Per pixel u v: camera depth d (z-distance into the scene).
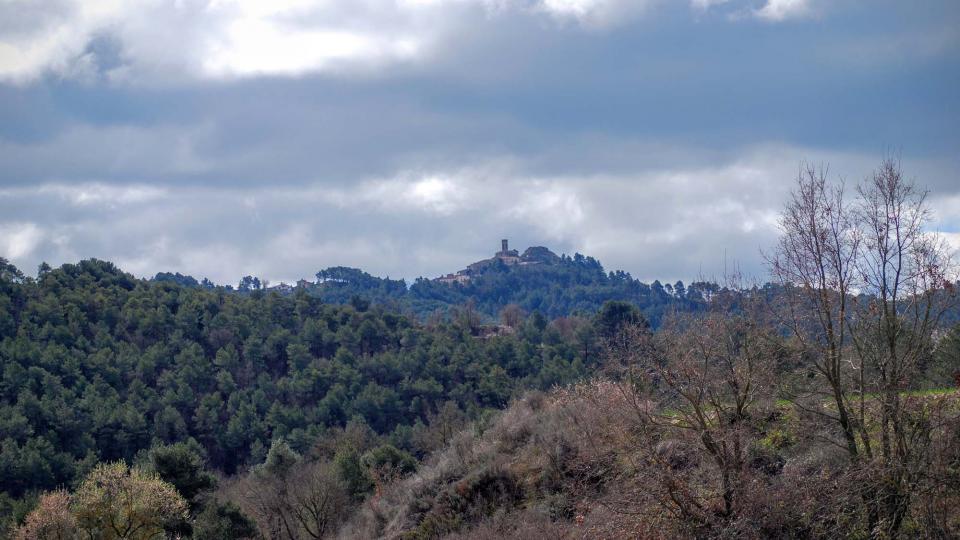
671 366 29.45
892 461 25.38
